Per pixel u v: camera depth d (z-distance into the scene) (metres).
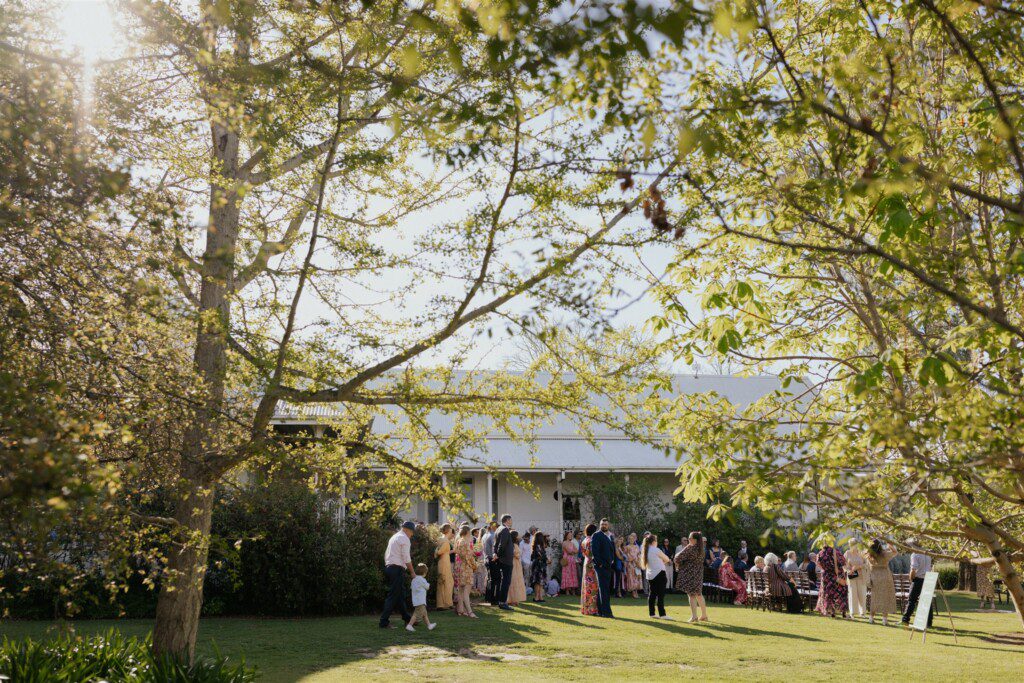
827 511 5.54
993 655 12.05
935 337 6.37
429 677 9.81
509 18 3.36
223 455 6.65
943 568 30.98
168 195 5.85
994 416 5.11
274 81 5.45
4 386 3.88
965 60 5.10
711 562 23.62
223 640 13.15
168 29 5.79
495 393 7.48
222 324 5.71
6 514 3.94
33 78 4.89
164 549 8.43
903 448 5.50
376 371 6.65
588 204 6.54
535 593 21.47
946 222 5.86
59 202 5.18
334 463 7.57
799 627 15.73
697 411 7.00
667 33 2.93
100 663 7.98
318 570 17.03
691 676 10.11
